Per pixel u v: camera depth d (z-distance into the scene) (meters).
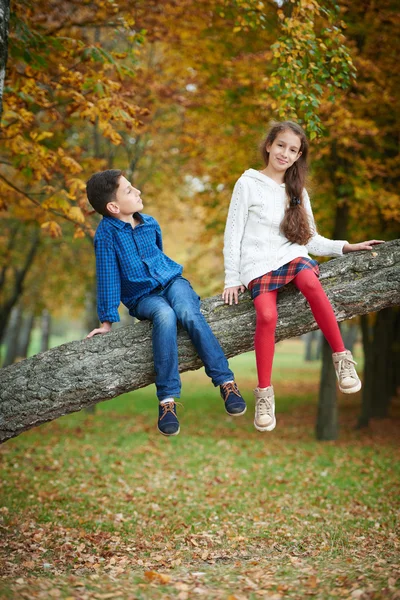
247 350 4.06
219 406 16.98
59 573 3.86
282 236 3.87
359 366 30.64
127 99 7.07
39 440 10.62
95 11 7.30
